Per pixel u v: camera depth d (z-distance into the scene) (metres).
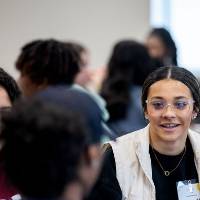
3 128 1.37
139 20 8.87
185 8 8.78
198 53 8.76
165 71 2.69
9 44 8.64
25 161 1.32
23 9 8.62
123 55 4.86
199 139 2.87
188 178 2.81
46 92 1.46
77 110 1.39
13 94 2.88
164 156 2.79
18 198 2.36
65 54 3.23
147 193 2.76
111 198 2.62
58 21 8.73
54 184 1.31
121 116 4.27
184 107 2.64
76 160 1.32
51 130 1.31
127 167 2.79
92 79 6.55
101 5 8.78
